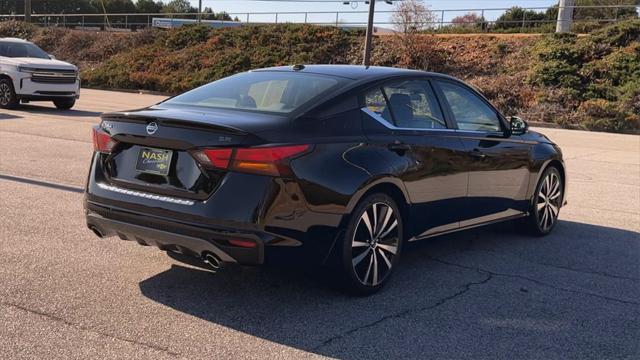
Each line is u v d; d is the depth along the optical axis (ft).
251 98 15.87
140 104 76.38
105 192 14.93
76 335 12.54
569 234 22.86
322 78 16.49
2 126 45.60
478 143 18.72
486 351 12.65
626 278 17.78
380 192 15.47
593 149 54.70
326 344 12.67
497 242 21.42
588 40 103.60
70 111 60.75
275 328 13.35
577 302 15.71
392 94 16.72
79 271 16.30
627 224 24.71
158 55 138.51
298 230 13.64
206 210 13.32
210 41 138.10
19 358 11.48
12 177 27.50
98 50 148.97
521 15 142.82
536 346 13.00
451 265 18.51
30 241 18.60
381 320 14.02
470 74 110.63
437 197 17.13
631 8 124.67
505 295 16.03
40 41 158.92
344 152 14.53
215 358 11.82
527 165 21.01
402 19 130.21
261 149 13.28
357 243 14.90
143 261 17.37
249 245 13.19
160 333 12.83
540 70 99.09
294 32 135.33
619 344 13.26
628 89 89.61
